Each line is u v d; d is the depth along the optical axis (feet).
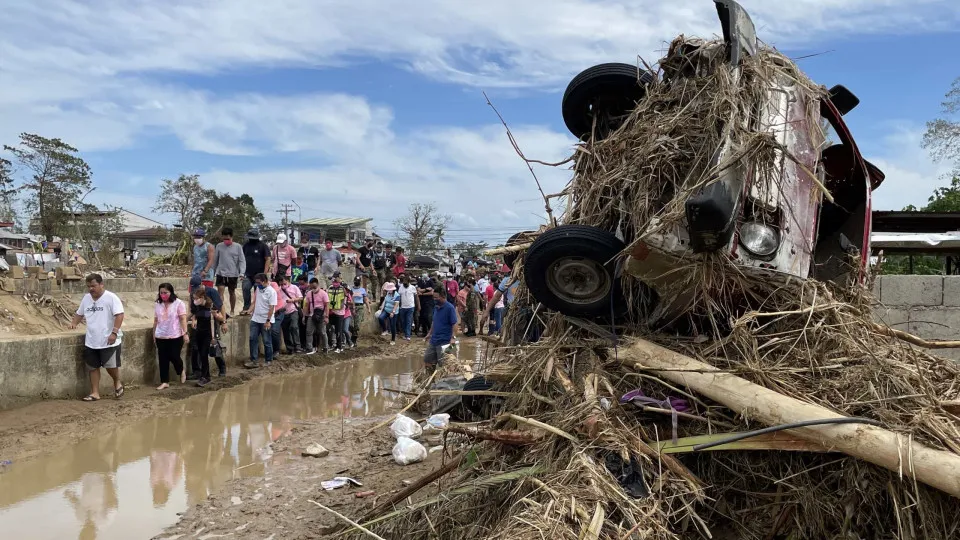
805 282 12.44
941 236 29.78
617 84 16.14
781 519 11.25
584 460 10.73
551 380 13.42
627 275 13.24
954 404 10.82
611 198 14.05
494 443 13.71
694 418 11.71
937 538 9.61
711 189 11.37
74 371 31.89
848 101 16.69
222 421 29.09
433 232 164.45
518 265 17.08
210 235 148.36
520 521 9.52
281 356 47.03
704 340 12.92
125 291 58.34
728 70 13.61
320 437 25.73
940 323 22.52
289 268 54.08
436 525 12.14
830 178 16.43
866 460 9.92
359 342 60.18
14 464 22.30
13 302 43.60
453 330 33.63
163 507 18.26
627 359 12.84
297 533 15.90
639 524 9.71
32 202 130.52
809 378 11.58
